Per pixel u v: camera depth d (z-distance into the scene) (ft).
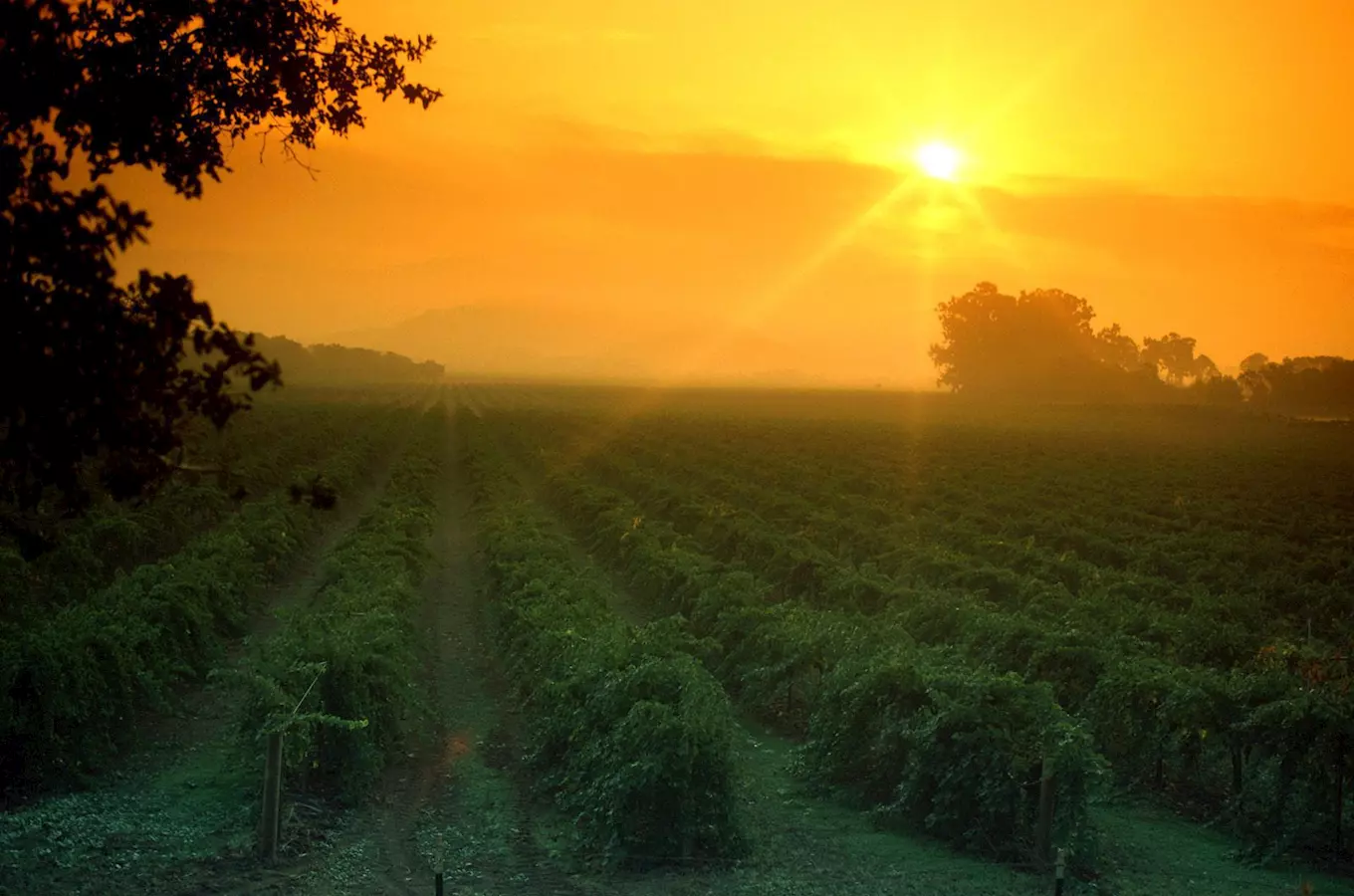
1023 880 37.76
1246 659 61.67
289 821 40.22
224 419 22.94
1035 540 114.83
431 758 50.88
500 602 75.05
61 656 44.78
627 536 99.55
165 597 59.72
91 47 23.00
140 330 21.70
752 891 36.04
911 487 157.38
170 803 43.06
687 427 281.13
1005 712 41.42
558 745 47.11
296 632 48.91
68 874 35.24
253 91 25.53
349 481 146.41
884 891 36.29
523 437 234.17
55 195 20.85
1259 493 165.37
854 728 47.03
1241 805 43.93
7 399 21.08
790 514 122.93
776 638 59.62
